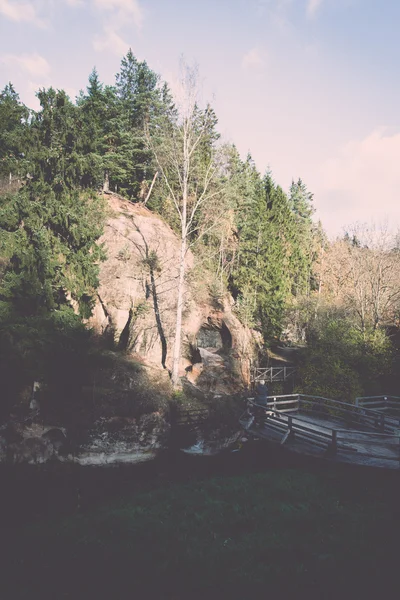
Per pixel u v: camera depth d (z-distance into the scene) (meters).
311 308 39.03
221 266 37.16
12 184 22.36
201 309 28.53
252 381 29.84
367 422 17.95
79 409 16.88
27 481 14.34
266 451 15.63
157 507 10.67
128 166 33.44
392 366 27.19
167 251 27.97
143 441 17.08
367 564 7.28
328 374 23.86
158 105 34.59
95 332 22.67
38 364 15.84
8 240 16.16
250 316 33.34
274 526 9.16
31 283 16.47
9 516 11.30
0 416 15.80
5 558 8.04
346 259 42.22
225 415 19.42
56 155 17.33
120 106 33.22
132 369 20.47
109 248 25.20
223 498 11.16
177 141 22.52
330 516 9.59
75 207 18.03
